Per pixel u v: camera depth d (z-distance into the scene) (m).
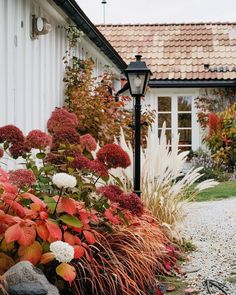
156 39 19.72
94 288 4.00
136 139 6.49
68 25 9.41
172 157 6.60
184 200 6.71
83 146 4.57
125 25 20.88
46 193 4.05
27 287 2.95
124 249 4.32
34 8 7.74
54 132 4.42
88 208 4.15
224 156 16.17
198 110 17.75
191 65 17.98
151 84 17.22
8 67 6.65
